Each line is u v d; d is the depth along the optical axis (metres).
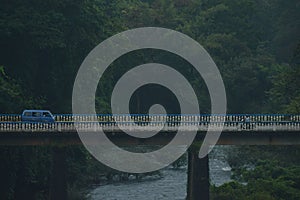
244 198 88.31
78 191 104.25
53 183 81.12
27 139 79.19
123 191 105.38
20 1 103.75
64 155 81.25
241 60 162.50
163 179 116.50
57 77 107.12
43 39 101.25
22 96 94.62
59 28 104.38
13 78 98.50
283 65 165.50
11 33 99.75
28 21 101.56
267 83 157.75
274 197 90.12
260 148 123.75
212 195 90.56
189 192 86.94
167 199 98.69
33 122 79.81
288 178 99.50
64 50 105.94
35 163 94.44
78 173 109.25
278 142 80.62
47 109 105.75
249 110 155.38
